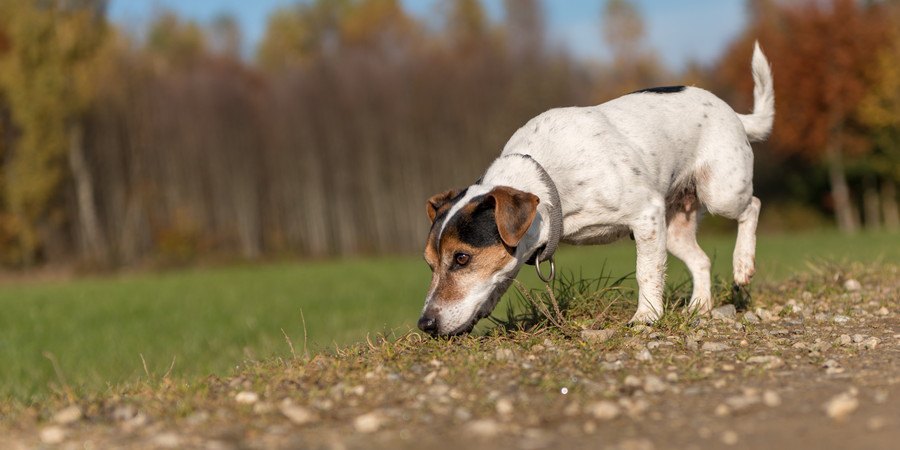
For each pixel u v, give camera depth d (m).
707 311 6.13
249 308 14.80
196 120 43.12
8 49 39.50
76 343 11.51
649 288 5.74
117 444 3.48
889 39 34.66
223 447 3.36
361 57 45.06
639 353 4.67
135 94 41.81
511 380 4.24
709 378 4.24
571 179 5.56
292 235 44.62
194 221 42.59
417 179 43.75
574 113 5.76
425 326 5.08
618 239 6.00
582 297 5.99
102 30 39.22
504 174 5.45
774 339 5.14
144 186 42.41
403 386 4.22
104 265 38.59
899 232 28.47
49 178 37.41
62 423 3.86
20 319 14.53
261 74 49.97
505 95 42.84
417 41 49.03
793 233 37.97
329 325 11.80
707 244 27.25
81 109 38.25
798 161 40.81
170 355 10.10
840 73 34.97
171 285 22.20
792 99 35.75
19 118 36.91
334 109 43.84
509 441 3.35
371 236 44.53
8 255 38.22
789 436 3.28
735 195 6.23
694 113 6.15
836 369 4.32
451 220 5.16
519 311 6.49
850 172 38.16
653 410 3.71
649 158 5.77
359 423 3.58
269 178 44.84
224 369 8.51
